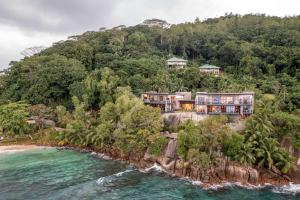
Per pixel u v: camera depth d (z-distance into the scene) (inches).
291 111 3577.8
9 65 6692.9
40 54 6894.7
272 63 5329.7
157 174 2854.3
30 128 4478.3
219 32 7219.5
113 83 4670.3
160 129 3316.9
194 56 6860.2
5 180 2701.8
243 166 2699.3
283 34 5959.6
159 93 4249.5
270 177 2699.3
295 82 4566.9
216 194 2402.8
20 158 3457.2
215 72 5502.0
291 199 2343.8
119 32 7096.5
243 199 2316.7
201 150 2800.2
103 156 3521.2
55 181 2662.4
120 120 3671.3
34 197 2304.4
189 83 4990.2
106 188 2497.5
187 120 3472.0
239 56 5659.5
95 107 4749.0
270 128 2874.0
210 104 3703.3
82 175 2829.7
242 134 2886.3
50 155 3585.1
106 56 5959.6
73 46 6407.5
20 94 5378.9
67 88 5113.2
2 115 4409.5
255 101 3828.7
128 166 3120.1
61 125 4512.8
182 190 2469.2
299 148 2856.8
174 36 7130.9
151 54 6481.3
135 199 2279.8
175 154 3011.8
